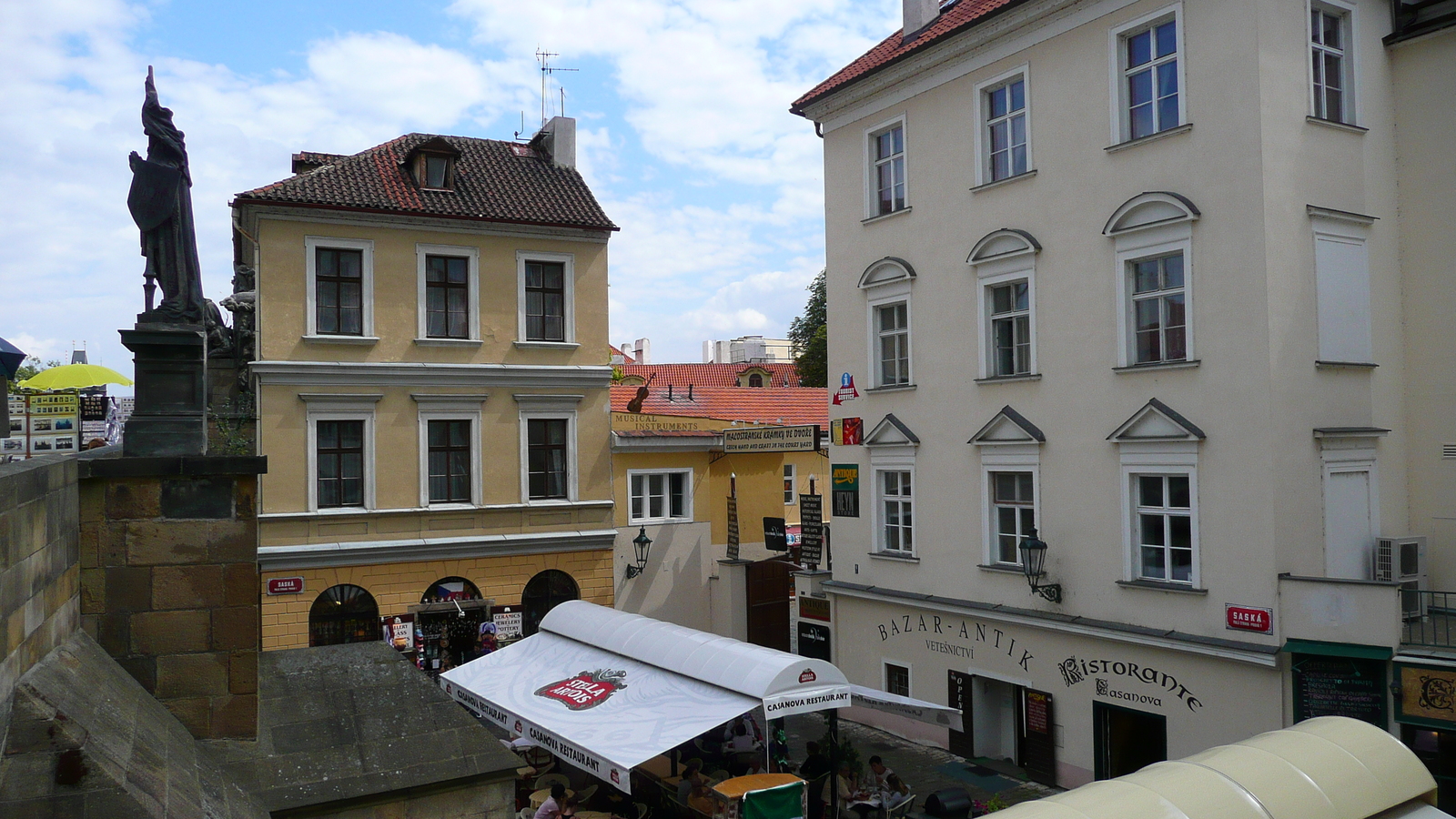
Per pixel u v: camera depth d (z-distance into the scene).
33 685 5.84
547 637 17.86
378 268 22.94
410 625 22.69
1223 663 14.55
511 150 27.36
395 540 22.72
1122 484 16.03
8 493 5.55
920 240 19.88
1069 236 16.91
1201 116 14.98
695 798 13.94
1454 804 12.77
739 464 27.53
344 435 22.66
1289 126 14.56
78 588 7.50
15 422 15.77
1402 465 15.89
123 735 6.27
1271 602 13.98
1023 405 17.75
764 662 13.65
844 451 21.91
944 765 18.44
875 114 21.00
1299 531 14.28
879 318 21.19
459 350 23.72
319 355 22.34
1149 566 15.86
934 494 19.59
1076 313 16.80
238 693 8.00
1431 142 15.65
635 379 52.44
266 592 21.53
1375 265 15.60
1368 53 15.66
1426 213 15.72
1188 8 15.16
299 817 7.67
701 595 26.50
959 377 19.00
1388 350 15.71
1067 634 16.91
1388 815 7.51
